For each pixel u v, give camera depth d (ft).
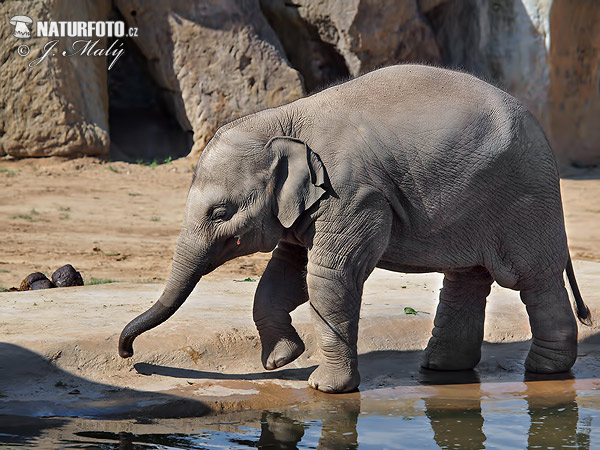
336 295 27.53
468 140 27.73
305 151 26.78
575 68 130.72
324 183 26.76
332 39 114.01
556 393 29.60
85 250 66.33
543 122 123.65
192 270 27.32
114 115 119.55
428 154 27.61
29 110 101.50
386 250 28.71
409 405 27.99
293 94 108.99
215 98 107.34
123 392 27.86
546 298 30.58
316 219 27.27
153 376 29.25
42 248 66.03
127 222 79.46
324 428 25.45
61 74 102.37
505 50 122.93
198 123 107.04
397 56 116.26
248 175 26.91
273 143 26.89
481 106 28.22
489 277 31.63
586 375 32.04
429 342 32.86
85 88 104.68
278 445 23.84
